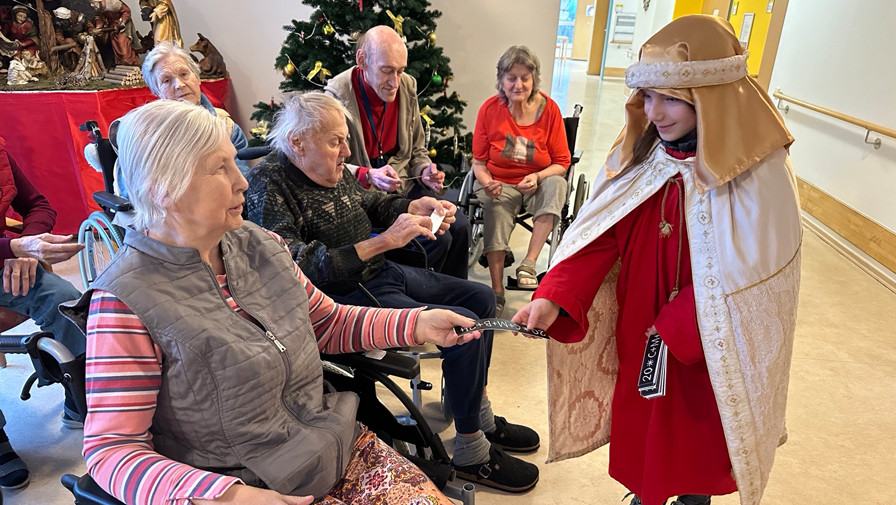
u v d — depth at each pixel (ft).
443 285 6.69
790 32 16.94
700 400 4.59
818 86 15.07
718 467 4.75
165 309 3.50
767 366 4.28
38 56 12.57
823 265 12.66
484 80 14.71
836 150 14.11
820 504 6.33
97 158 7.96
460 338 4.68
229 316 3.75
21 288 6.27
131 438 3.43
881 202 12.20
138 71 12.48
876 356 9.23
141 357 3.47
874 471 6.83
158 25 12.97
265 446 3.78
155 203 3.55
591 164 19.11
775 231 4.00
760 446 4.55
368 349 4.74
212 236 3.79
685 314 4.28
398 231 5.94
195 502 3.24
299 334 4.06
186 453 3.75
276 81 14.84
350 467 4.24
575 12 46.57
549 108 9.98
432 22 11.68
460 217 8.87
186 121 3.54
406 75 9.41
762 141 3.92
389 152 9.52
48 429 7.17
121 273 3.51
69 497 6.16
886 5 12.44
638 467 5.08
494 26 14.15
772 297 4.09
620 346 4.95
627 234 4.58
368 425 5.01
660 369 4.32
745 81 3.97
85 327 3.61
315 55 11.03
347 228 6.48
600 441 5.62
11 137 11.66
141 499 3.27
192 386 3.56
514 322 4.72
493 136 9.97
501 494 6.30
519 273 9.76
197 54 14.74
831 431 7.49
